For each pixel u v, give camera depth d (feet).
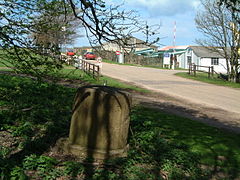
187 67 177.99
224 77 102.01
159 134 24.50
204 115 38.58
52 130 22.85
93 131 18.49
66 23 22.71
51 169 15.69
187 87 72.33
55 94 39.58
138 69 130.82
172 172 16.97
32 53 20.86
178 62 182.09
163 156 19.17
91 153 18.34
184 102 49.34
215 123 33.71
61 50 23.67
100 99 18.38
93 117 18.48
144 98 50.65
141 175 15.88
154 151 20.01
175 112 38.96
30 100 33.60
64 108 31.78
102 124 18.42
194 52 171.53
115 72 104.73
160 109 40.14
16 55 20.85
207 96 58.54
